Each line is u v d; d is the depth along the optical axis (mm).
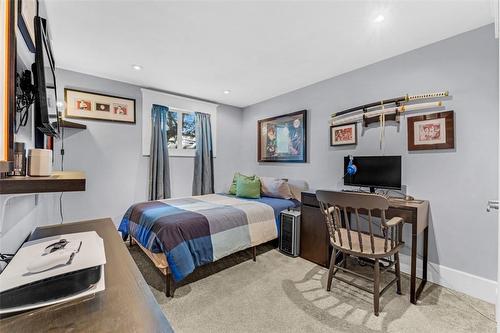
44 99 913
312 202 2572
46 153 808
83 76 2939
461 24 1878
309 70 2809
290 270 2363
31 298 583
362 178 2533
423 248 2150
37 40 907
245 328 1540
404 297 1895
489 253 1885
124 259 840
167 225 1989
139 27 1948
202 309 1732
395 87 2420
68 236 1005
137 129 3371
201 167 3939
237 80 3168
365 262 2527
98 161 3068
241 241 2412
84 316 534
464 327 1551
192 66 2707
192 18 1822
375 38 2098
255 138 4285
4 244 832
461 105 2008
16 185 645
